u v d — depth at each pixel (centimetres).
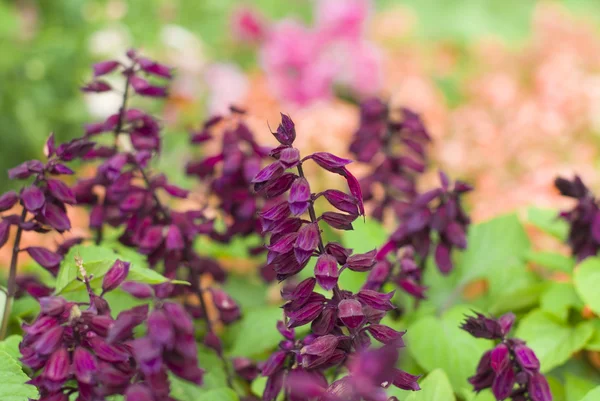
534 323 130
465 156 211
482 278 143
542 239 163
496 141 214
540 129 217
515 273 139
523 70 314
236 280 149
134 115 130
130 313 106
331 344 108
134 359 109
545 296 133
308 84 282
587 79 254
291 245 108
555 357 127
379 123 141
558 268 138
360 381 102
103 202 131
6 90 277
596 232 133
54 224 121
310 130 176
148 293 105
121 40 290
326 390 106
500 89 246
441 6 439
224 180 133
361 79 303
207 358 129
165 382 106
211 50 358
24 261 152
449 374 126
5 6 318
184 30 313
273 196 108
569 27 321
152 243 125
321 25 303
